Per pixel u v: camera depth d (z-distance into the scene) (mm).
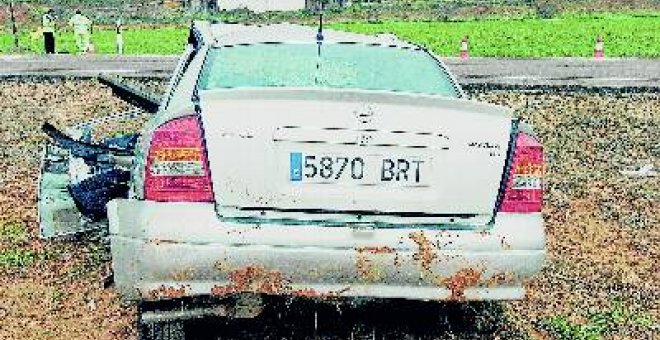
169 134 3734
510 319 5125
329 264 3736
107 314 5066
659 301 5586
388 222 3854
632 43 28016
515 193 3939
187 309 3902
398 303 4801
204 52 4695
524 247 3885
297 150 3773
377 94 3812
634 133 11586
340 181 3809
